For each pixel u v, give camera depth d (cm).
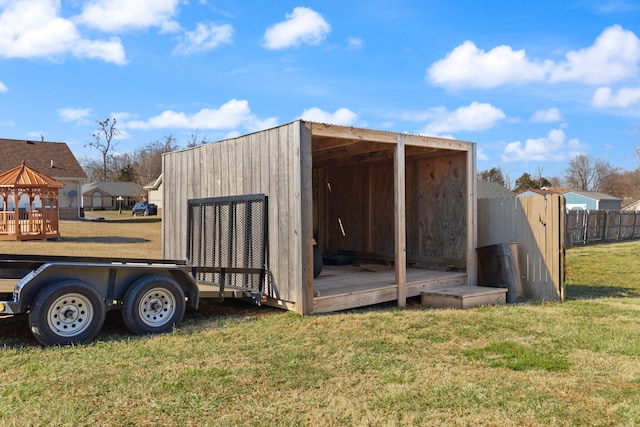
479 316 594
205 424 269
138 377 345
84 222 2711
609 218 2206
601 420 280
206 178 750
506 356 414
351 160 977
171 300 506
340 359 400
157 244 1661
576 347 448
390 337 479
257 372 362
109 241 1708
